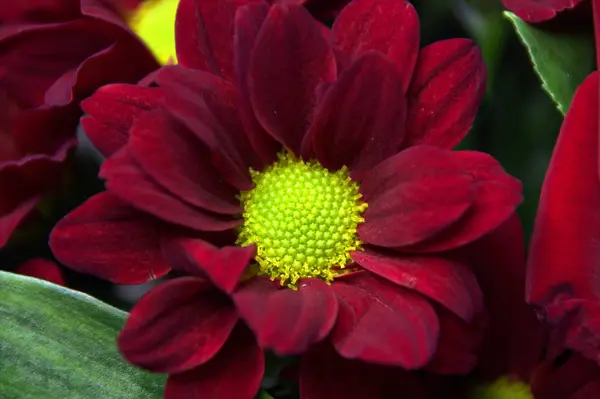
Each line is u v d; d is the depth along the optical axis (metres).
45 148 0.28
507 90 0.30
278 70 0.26
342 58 0.26
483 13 0.30
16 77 0.28
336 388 0.26
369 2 0.26
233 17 0.26
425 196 0.25
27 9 0.28
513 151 0.30
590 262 0.25
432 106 0.26
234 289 0.25
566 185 0.25
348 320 0.25
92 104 0.26
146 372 0.26
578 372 0.27
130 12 0.29
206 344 0.25
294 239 0.27
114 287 0.29
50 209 0.28
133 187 0.25
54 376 0.26
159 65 0.28
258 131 0.26
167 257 0.25
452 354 0.25
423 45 0.31
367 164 0.26
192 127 0.25
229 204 0.26
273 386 0.28
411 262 0.26
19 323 0.26
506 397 0.27
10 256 0.29
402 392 0.26
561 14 0.28
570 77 0.28
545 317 0.25
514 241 0.26
